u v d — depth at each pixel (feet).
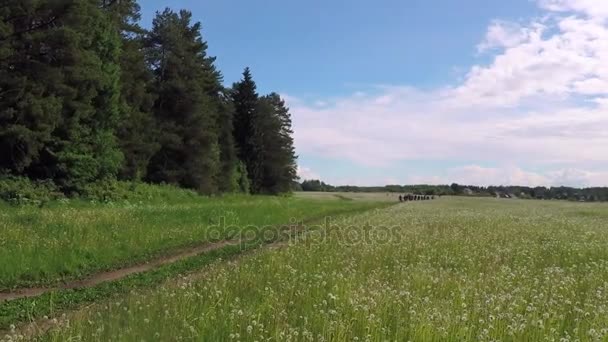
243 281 32.07
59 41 111.75
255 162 298.76
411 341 21.16
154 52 202.90
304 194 413.18
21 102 105.19
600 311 24.73
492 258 45.78
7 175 104.06
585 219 109.50
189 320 23.26
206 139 207.31
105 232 55.01
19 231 49.47
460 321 23.12
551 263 45.24
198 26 237.86
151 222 67.26
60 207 93.50
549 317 24.20
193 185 206.18
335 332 21.77
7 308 30.25
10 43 106.93
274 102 328.29
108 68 135.13
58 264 41.78
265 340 21.30
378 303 25.99
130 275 42.09
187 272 43.42
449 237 61.62
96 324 22.15
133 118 166.50
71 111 121.39
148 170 191.72
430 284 31.96
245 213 96.53
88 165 121.29
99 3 144.56
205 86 236.63
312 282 32.37
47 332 21.45
